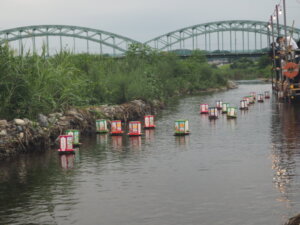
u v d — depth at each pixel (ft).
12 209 48.01
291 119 127.54
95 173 64.18
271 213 43.86
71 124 106.63
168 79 277.85
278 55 219.82
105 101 150.30
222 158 72.33
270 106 180.14
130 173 63.46
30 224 43.21
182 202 48.57
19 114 92.02
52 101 98.58
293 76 183.01
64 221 43.91
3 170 68.90
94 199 50.78
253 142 87.86
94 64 164.04
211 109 139.85
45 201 50.62
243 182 55.83
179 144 89.40
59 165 71.26
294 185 53.31
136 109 154.51
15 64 93.15
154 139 97.96
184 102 225.15
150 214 45.11
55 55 126.82
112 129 108.68
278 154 73.56
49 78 100.73
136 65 220.84
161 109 183.73
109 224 42.83
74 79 124.26
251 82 541.34
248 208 45.62
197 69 383.45
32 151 85.92
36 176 63.72
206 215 44.16
